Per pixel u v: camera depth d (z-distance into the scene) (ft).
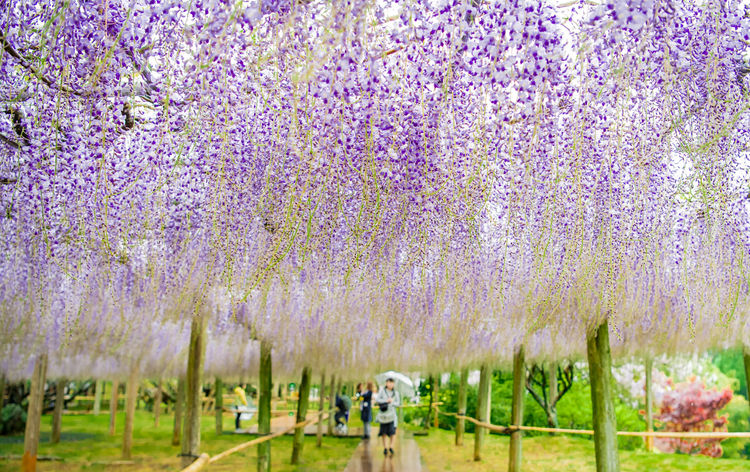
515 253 11.26
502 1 6.02
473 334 20.13
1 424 37.96
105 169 8.54
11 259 10.71
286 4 5.95
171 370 33.04
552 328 13.98
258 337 18.60
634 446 43.55
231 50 6.49
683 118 7.41
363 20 5.86
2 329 12.98
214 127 7.92
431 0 6.13
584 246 9.68
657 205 9.48
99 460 26.35
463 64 6.54
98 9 6.38
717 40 6.36
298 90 7.15
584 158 8.18
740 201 9.78
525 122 7.46
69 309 13.65
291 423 54.49
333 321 15.55
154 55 6.80
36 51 7.07
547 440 37.58
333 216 8.89
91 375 33.78
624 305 11.82
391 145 7.73
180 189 9.46
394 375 45.91
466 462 28.17
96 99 7.20
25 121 8.11
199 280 11.27
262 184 8.55
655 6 5.74
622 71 6.61
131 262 11.59
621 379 48.49
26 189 9.36
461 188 8.23
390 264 9.63
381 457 30.50
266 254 9.64
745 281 10.59
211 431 45.44
